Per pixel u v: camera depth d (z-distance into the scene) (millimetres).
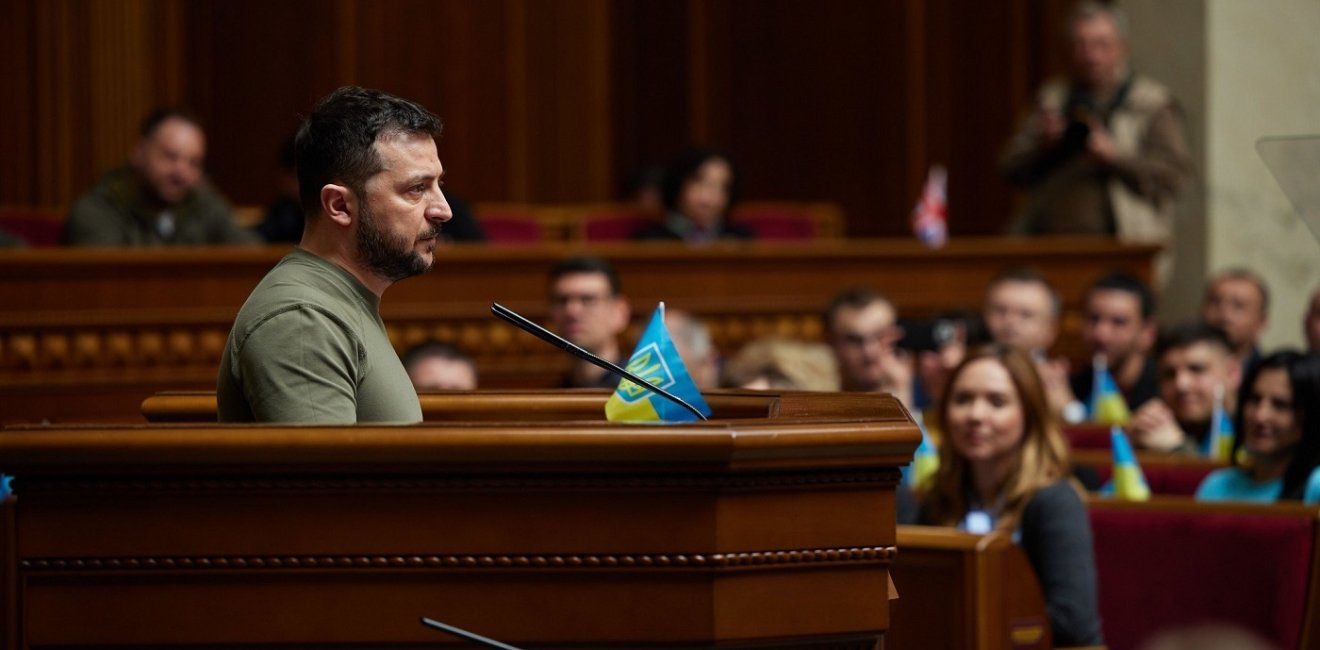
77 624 5824
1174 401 17594
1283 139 10328
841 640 5785
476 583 5715
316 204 7211
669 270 21312
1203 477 14453
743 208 28703
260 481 5766
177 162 20375
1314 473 13555
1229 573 11969
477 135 30969
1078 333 22500
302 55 29922
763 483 5672
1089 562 11508
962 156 31625
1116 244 22531
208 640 5781
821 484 5754
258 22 29734
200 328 19344
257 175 29703
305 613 5762
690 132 32281
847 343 17016
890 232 31828
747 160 32469
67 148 27516
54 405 18891
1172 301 27562
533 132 31266
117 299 19156
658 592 5648
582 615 5684
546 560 5684
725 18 32406
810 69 32250
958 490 12391
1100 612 12391
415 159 7211
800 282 21719
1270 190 27234
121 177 20688
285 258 7281
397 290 20094
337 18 30062
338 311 7027
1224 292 21953
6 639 11203
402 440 5637
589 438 5566
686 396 6824
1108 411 18406
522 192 31203
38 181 27375
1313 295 21078
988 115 31438
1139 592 12258
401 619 5734
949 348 17828
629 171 32250
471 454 5625
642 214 25562
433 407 7594
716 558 5598
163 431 5723
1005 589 10180
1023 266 22422
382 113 7199
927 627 10164
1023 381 11992
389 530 5734
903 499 12656
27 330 18844
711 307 21422
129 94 28047
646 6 32312
